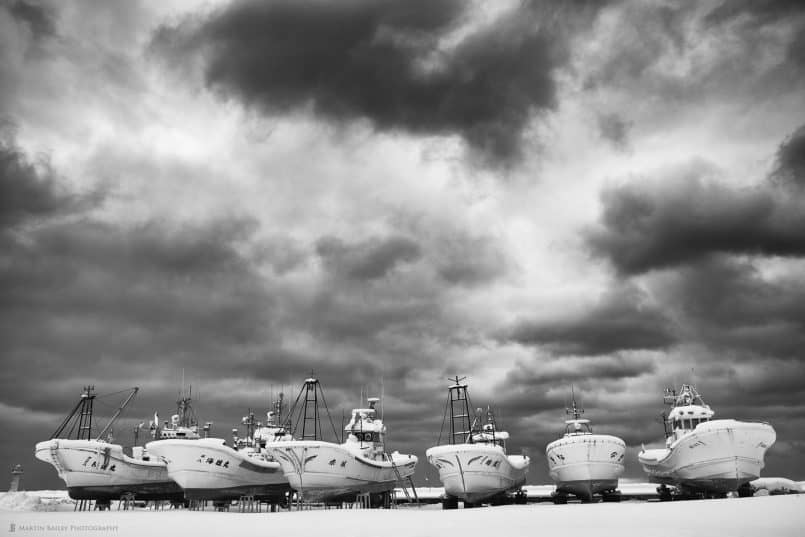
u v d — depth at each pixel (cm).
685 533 3133
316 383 7344
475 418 7406
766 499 4650
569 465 5956
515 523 3816
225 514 5300
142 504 8362
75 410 7562
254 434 7962
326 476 5875
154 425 7856
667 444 6700
